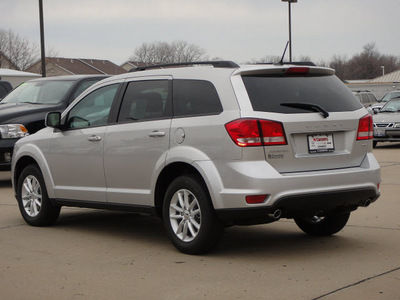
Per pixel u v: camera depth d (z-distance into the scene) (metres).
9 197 10.66
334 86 6.35
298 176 5.76
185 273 5.56
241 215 5.73
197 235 6.07
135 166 6.67
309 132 5.93
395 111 20.06
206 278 5.39
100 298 4.90
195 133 6.07
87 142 7.23
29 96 12.48
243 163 5.72
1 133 11.41
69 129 7.55
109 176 7.00
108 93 7.22
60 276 5.55
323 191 5.85
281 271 5.56
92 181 7.23
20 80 30.20
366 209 8.72
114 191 6.93
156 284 5.24
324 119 6.01
